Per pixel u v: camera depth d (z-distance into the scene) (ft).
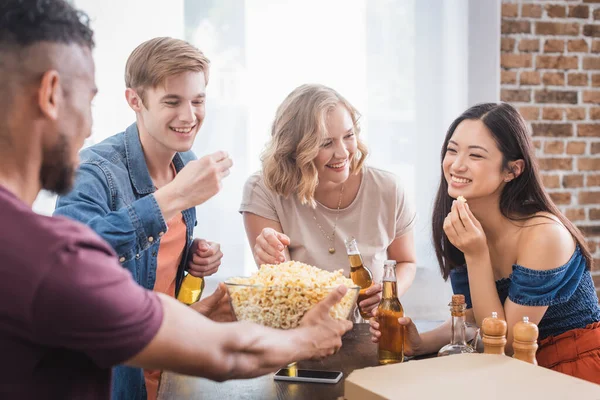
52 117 2.55
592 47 11.41
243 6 10.04
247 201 7.27
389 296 4.66
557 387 3.17
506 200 5.74
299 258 7.14
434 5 10.65
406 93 10.62
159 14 9.73
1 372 2.36
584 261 5.72
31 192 2.64
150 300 2.51
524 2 11.16
